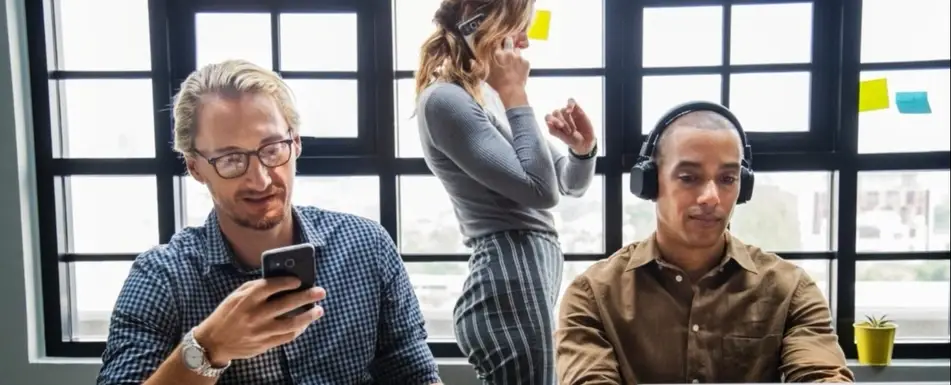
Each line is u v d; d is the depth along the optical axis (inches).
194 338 27.5
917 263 64.6
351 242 39.1
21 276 61.6
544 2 64.5
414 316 40.9
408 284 41.6
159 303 33.7
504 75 38.4
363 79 65.5
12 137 60.6
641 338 35.6
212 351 27.6
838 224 63.4
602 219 65.9
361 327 37.9
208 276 34.8
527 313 38.3
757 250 37.7
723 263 35.3
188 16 65.0
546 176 37.0
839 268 63.7
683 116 33.5
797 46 63.9
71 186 66.5
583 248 66.5
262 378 35.0
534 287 38.8
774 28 63.8
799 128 64.9
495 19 37.6
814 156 63.2
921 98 62.2
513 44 39.1
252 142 31.5
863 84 62.4
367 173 65.6
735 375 34.7
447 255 67.1
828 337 33.6
